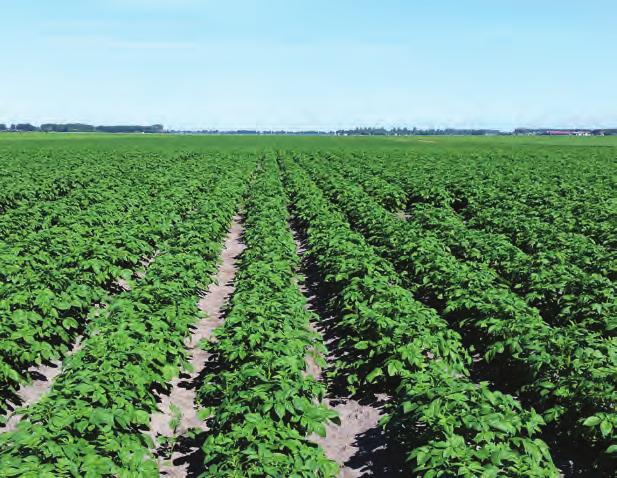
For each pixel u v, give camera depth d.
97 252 12.27
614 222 16.56
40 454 4.78
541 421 5.68
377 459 7.00
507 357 8.46
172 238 15.22
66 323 9.04
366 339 8.66
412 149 73.06
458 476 4.73
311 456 5.24
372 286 10.02
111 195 21.48
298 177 30.31
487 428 5.26
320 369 9.59
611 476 5.96
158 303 9.41
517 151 67.19
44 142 87.88
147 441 5.76
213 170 33.16
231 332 8.21
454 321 10.88
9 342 7.68
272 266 11.88
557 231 15.67
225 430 6.01
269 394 6.05
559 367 7.39
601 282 10.33
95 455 4.94
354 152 59.00
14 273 10.70
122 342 7.41
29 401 8.13
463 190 24.77
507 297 9.55
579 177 29.91
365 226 18.06
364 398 8.50
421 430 6.20
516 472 4.80
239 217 24.83
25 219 16.56
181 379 9.13
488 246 13.90
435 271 11.73
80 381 6.26
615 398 6.18
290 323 8.52
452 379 6.25
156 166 36.28
